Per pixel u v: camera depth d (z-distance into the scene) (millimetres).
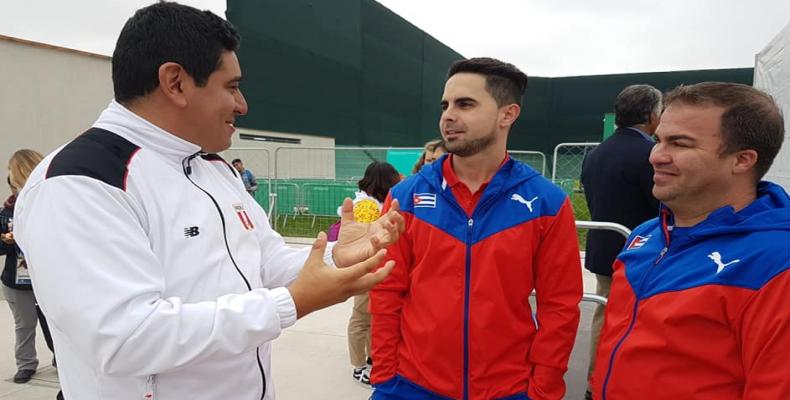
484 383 1583
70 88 6359
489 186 1617
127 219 948
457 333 1583
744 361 1090
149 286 903
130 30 1039
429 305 1634
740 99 1141
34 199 919
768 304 1043
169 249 1025
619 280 1443
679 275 1224
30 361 3328
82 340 862
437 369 1619
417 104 27188
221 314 904
